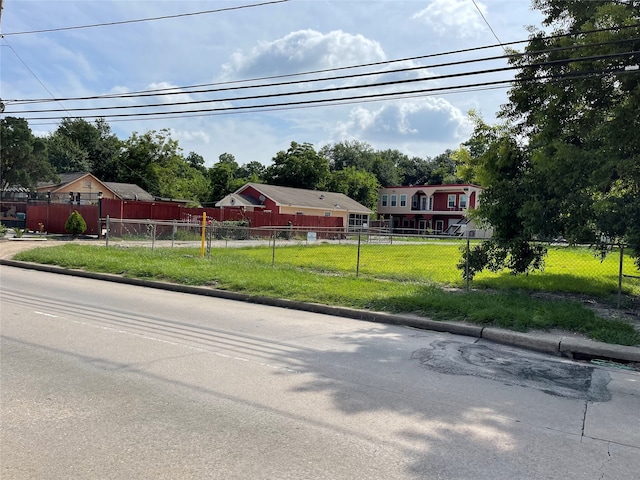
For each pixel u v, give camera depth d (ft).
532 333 24.34
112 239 86.07
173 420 13.14
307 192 166.40
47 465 10.63
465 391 16.53
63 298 31.96
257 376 17.13
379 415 14.03
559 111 33.53
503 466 11.27
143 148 183.93
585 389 17.40
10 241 74.74
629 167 28.17
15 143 136.87
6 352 19.03
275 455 11.35
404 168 311.27
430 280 41.37
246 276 40.04
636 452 12.31
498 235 35.94
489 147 36.73
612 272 51.19
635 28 30.07
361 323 27.73
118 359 18.53
